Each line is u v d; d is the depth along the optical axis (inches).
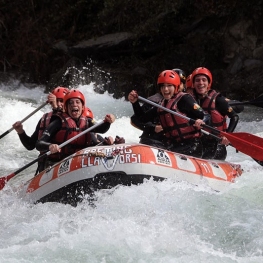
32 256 502.3
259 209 582.9
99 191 602.9
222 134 706.2
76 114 697.0
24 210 621.3
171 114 721.6
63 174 625.0
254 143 722.8
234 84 1369.3
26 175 849.5
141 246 517.3
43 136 680.4
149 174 614.9
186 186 620.1
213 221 558.6
